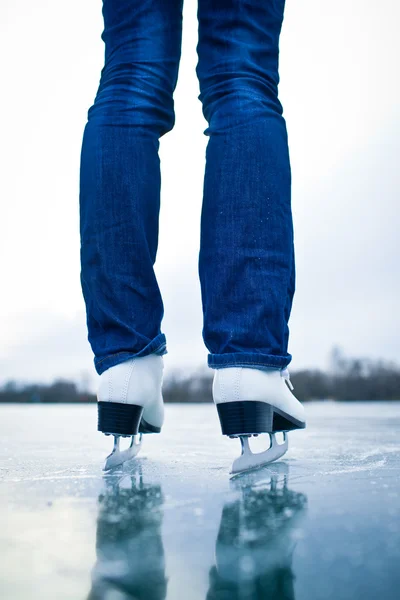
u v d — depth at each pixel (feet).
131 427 3.36
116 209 3.49
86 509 2.06
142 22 3.67
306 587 1.29
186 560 1.47
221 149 3.47
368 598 1.23
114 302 3.50
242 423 3.12
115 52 3.72
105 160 3.51
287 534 1.69
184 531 1.73
